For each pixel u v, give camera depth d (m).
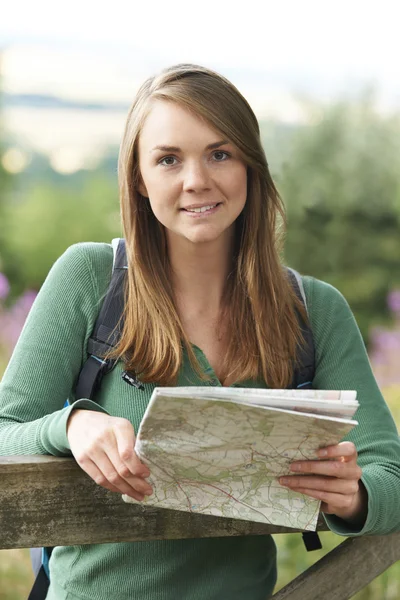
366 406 2.28
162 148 2.08
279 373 2.23
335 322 2.34
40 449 1.98
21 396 2.12
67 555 2.19
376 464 2.17
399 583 3.34
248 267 2.25
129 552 2.12
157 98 2.11
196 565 2.15
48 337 2.16
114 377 2.16
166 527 2.02
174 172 2.10
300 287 2.35
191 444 1.78
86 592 2.15
